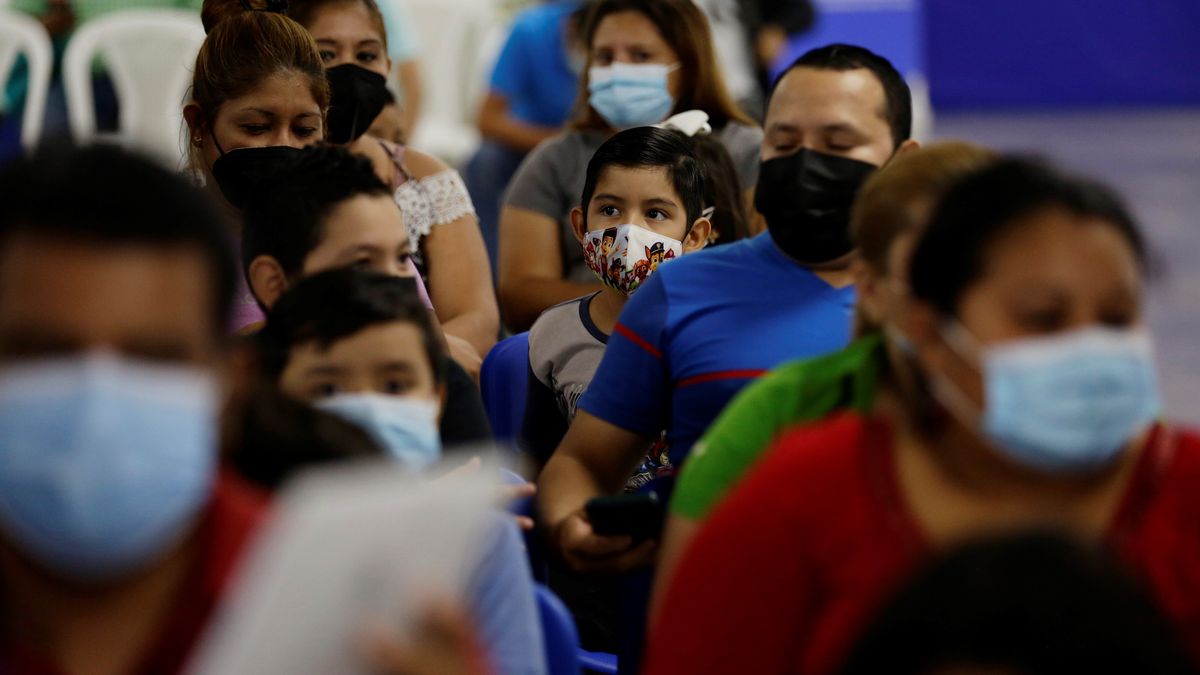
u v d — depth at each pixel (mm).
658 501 7160
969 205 5039
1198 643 5004
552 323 9891
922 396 5293
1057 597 3736
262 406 5680
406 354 6219
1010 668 3695
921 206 5801
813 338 7742
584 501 7832
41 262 4156
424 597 3861
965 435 5148
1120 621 3727
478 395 7535
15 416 4062
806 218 7785
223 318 4410
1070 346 4836
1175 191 36000
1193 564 5035
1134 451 5180
